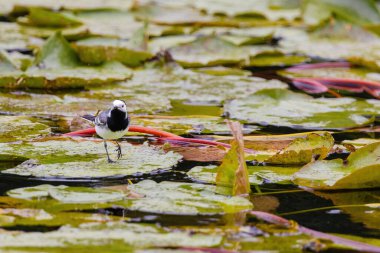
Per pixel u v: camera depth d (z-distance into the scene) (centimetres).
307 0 2133
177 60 1670
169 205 848
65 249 704
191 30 1986
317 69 1689
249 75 1614
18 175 948
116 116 983
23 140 1094
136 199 866
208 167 1009
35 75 1409
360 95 1479
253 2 2536
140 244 726
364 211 880
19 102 1328
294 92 1413
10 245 709
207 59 1694
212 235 763
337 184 938
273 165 1044
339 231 812
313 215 861
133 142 1138
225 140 1156
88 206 838
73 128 1191
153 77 1554
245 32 2047
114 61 1567
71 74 1452
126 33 1947
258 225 802
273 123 1242
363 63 1664
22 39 1828
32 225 771
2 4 2277
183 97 1403
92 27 2011
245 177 898
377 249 753
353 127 1239
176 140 1142
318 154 1045
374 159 996
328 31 2000
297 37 2017
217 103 1370
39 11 1966
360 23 2039
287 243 754
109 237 743
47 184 920
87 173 953
